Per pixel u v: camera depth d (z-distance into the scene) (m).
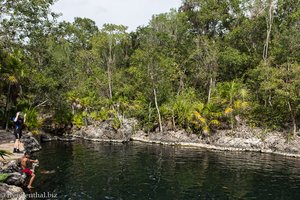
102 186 15.78
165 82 42.03
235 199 14.40
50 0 25.80
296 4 46.31
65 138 35.44
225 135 32.78
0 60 26.78
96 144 32.03
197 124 34.59
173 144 33.69
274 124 32.59
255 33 47.66
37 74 32.16
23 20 24.78
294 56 38.19
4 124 28.19
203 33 55.47
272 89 34.25
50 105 35.78
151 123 38.25
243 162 23.58
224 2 53.03
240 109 35.09
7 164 14.64
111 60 53.75
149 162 22.56
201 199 14.29
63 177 17.16
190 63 48.41
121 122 37.88
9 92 28.89
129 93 45.34
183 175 18.75
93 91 46.03
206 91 46.38
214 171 20.09
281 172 20.19
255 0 47.72
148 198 14.18
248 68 44.88
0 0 23.06
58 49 55.31
